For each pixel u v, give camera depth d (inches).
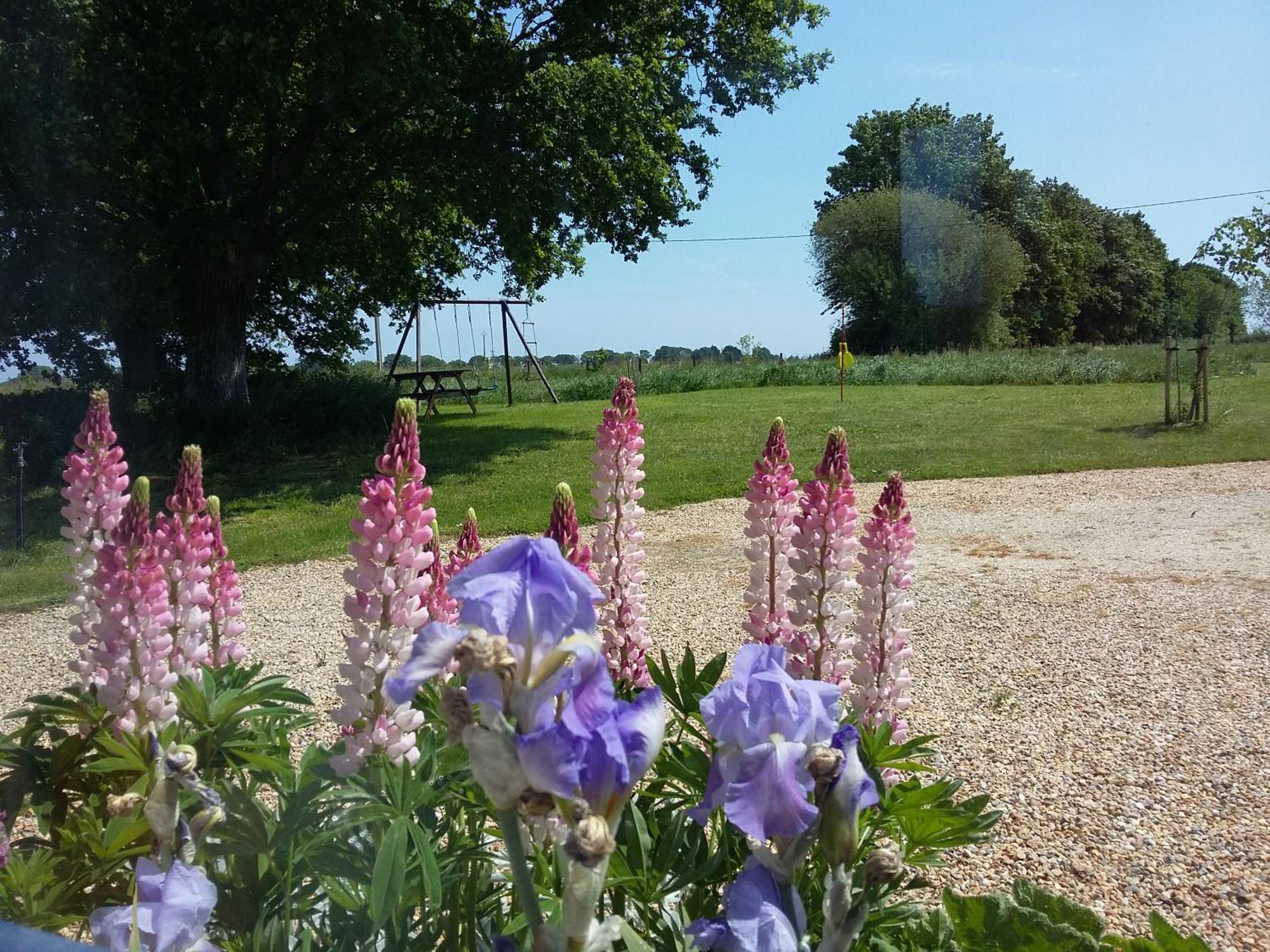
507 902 85.9
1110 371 1188.5
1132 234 2400.3
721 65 815.1
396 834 62.6
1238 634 252.1
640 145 714.8
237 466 633.0
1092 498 465.1
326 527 439.5
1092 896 135.0
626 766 43.8
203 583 110.1
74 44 537.0
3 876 77.9
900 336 1935.3
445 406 1183.6
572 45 725.9
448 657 42.5
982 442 652.7
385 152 697.6
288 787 85.1
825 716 54.6
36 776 94.6
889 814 85.7
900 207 1968.5
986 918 84.5
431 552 100.4
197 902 57.3
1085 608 282.2
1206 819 155.5
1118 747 184.5
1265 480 494.3
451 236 917.2
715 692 55.9
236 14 554.6
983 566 341.1
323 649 263.4
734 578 332.8
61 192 578.9
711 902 77.4
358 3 557.0
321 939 75.4
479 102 664.4
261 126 698.2
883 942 78.7
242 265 696.4
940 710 207.2
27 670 258.1
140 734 90.9
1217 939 124.7
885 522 118.2
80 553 119.7
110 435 121.1
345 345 1037.8
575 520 100.9
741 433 732.7
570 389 1288.1
